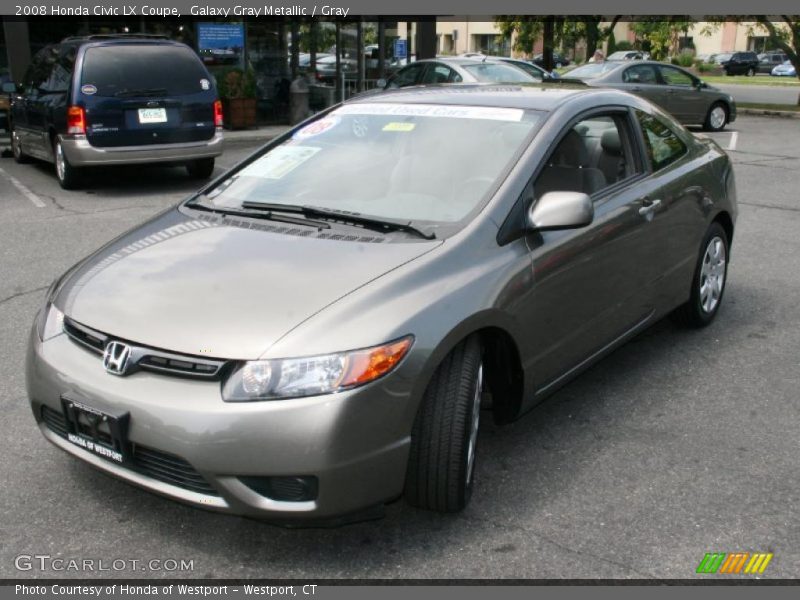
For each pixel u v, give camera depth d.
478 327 3.07
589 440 3.82
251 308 2.88
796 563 2.93
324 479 2.70
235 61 16.89
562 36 25.34
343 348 2.74
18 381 4.40
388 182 3.78
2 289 6.00
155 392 2.79
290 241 3.36
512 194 3.49
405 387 2.82
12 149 12.99
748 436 3.87
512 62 14.91
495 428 3.94
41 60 11.21
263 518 2.77
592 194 3.99
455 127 3.96
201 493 2.79
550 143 3.75
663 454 3.69
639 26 31.98
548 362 3.59
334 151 4.11
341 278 3.02
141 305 2.99
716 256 5.20
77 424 2.97
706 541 3.05
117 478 2.93
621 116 4.41
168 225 3.73
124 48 9.79
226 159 12.73
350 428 2.70
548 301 3.50
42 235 7.65
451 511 3.12
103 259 3.46
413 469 3.01
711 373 4.59
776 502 3.31
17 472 3.49
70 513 3.21
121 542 3.05
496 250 3.32
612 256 3.94
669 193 4.48
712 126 17.61
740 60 54.75
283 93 17.61
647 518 3.20
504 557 2.96
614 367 4.67
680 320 5.18
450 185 3.64
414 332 2.86
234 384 2.71
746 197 9.79
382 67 19.16
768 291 6.09
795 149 14.33
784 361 4.76
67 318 3.12
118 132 9.70
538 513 3.23
